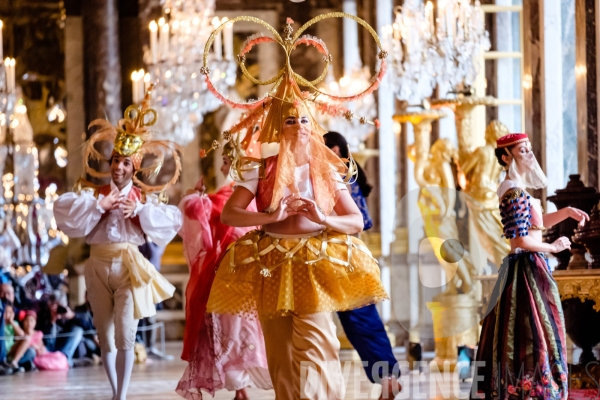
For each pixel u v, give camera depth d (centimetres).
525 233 737
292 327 641
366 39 2203
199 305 896
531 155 757
